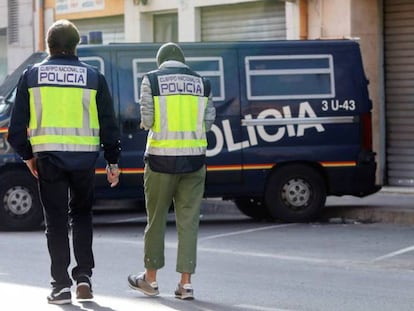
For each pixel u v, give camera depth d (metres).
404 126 30.75
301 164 24.36
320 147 24.27
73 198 13.61
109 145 13.60
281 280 16.42
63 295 13.55
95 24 39.06
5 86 25.25
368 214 25.31
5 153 23.28
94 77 13.44
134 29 37.12
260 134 23.95
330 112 24.30
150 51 23.45
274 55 24.06
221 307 13.87
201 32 35.28
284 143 24.11
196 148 14.27
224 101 23.75
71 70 13.37
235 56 23.86
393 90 30.94
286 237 22.12
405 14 30.50
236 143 23.84
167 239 21.92
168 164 14.10
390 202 27.84
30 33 41.41
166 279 16.41
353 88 24.44
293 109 24.12
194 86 14.42
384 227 23.97
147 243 14.49
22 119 13.30
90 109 13.38
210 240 21.75
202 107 14.44
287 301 14.47
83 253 13.70
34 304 13.91
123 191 23.45
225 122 23.75
